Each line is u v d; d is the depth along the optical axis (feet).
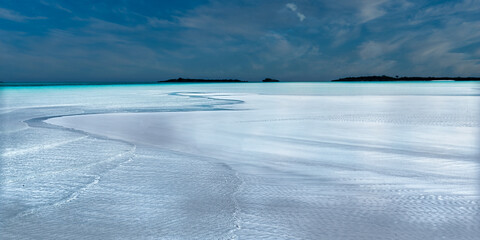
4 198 21.54
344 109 83.35
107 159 31.99
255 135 45.55
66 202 20.80
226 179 25.45
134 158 32.40
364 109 82.74
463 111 75.10
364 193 22.08
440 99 118.73
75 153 34.68
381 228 16.79
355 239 15.67
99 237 16.05
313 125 54.65
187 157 32.91
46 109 86.28
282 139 42.37
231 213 18.86
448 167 28.50
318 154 33.94
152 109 85.66
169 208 19.72
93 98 140.05
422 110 78.28
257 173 27.20
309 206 19.84
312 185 23.89
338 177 25.82
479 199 20.77
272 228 16.89
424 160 30.99
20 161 31.14
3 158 32.27
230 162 30.83
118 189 23.22
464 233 16.19
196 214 18.79
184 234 16.31
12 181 25.07
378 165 29.32
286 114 71.82
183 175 26.55
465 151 34.63
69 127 53.72
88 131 49.55
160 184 24.27
